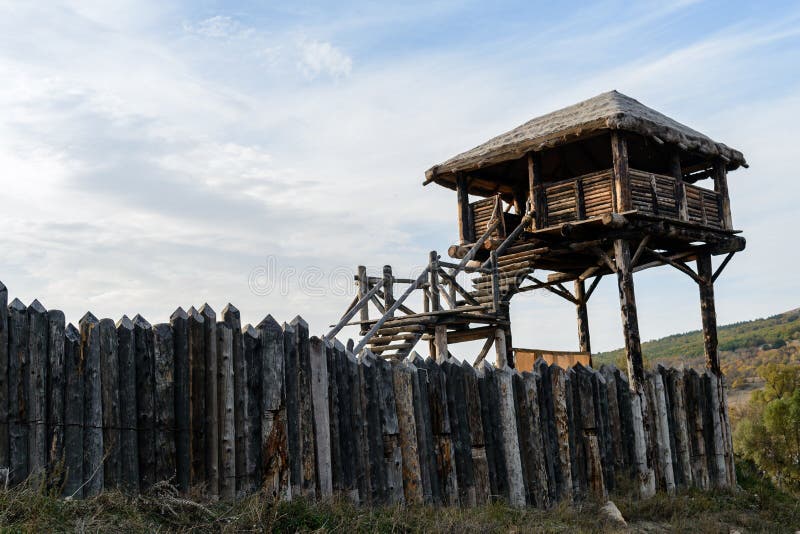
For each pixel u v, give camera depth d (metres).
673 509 14.30
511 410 12.87
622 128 16.92
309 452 10.16
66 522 7.59
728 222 19.30
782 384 40.94
